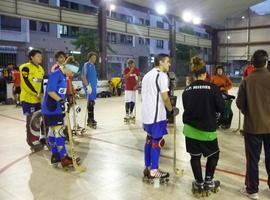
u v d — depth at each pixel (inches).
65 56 188.7
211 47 933.8
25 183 147.9
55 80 157.8
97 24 585.3
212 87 129.0
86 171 164.1
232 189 142.3
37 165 172.7
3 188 142.2
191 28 970.1
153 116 142.5
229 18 889.5
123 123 298.2
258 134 128.1
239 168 171.8
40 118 199.5
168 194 136.8
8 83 439.5
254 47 862.5
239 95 131.9
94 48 770.2
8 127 274.4
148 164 151.5
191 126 130.6
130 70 304.5
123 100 498.3
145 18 1233.4
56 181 150.6
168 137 242.4
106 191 139.7
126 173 161.6
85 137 238.1
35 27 923.4
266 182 151.1
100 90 551.2
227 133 264.4
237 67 901.8
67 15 532.7
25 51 816.9
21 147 209.0
